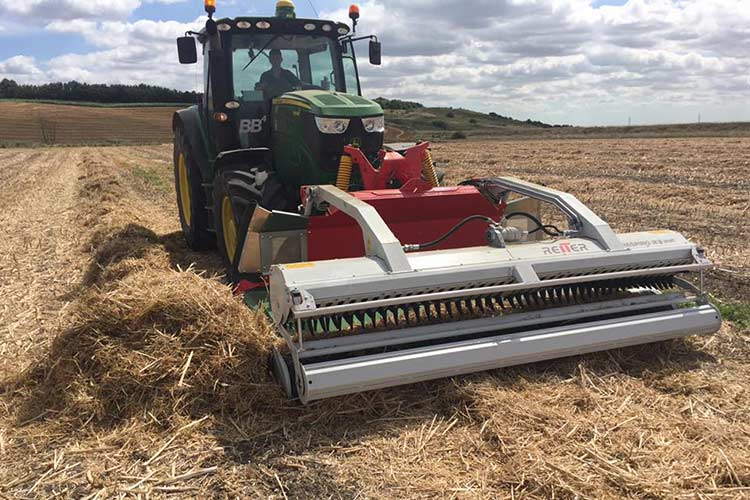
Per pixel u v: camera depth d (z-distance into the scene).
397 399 3.45
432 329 3.59
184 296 3.72
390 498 2.67
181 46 6.30
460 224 4.23
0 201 13.05
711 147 20.94
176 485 2.80
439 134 46.97
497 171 16.41
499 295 3.85
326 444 3.10
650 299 4.09
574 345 3.64
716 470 2.78
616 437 3.05
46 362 3.78
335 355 3.44
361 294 3.29
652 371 3.81
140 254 6.38
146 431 3.20
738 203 9.95
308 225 4.21
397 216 4.64
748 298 5.23
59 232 9.12
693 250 4.04
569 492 2.64
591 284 4.02
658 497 2.60
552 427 3.11
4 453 3.07
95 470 2.91
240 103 6.04
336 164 5.31
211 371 3.43
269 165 5.79
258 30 6.11
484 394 3.36
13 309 5.43
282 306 3.30
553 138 38.00
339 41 6.57
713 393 3.54
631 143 25.48
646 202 10.40
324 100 5.33
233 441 3.13
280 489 2.75
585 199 10.89
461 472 2.84
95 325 3.62
